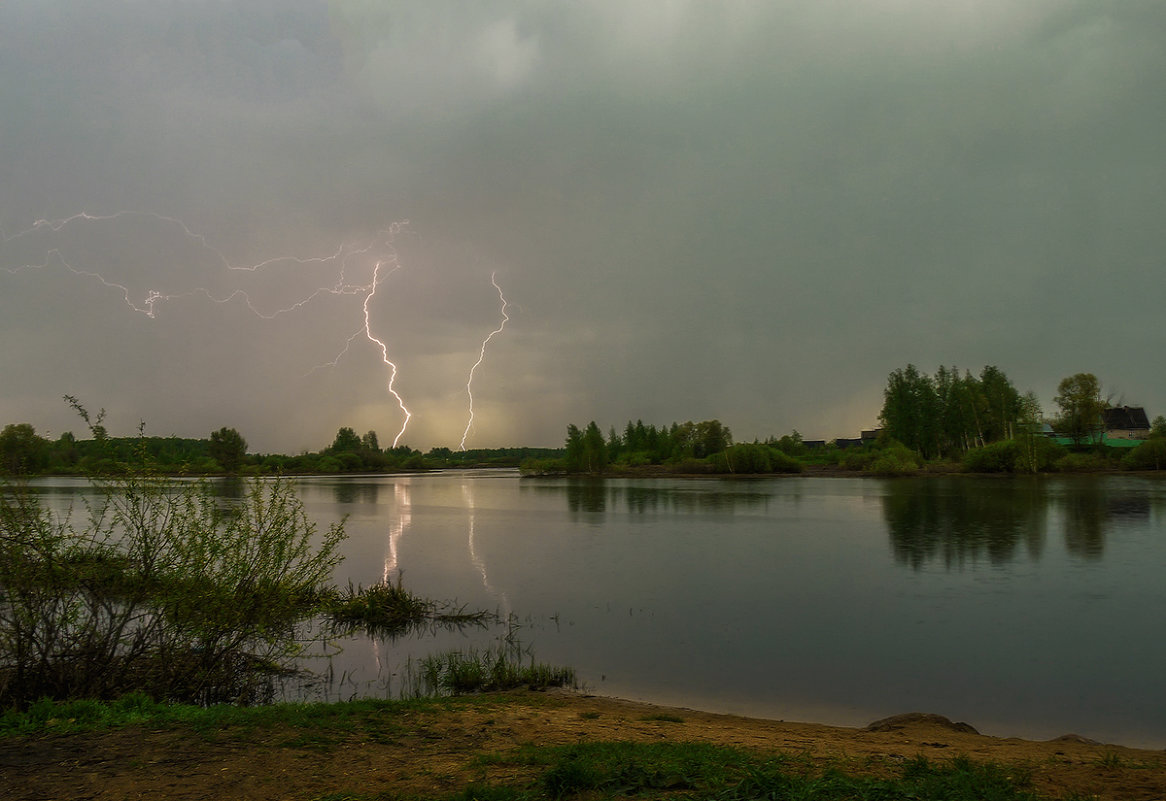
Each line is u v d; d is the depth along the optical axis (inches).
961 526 1476.4
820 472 4308.6
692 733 378.0
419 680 534.3
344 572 1026.7
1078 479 2989.7
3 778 266.7
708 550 1220.5
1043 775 291.6
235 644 461.4
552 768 280.8
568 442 4977.9
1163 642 633.6
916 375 4503.0
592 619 737.6
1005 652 607.8
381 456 6397.6
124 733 324.8
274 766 287.7
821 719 457.1
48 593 392.5
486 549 1258.0
